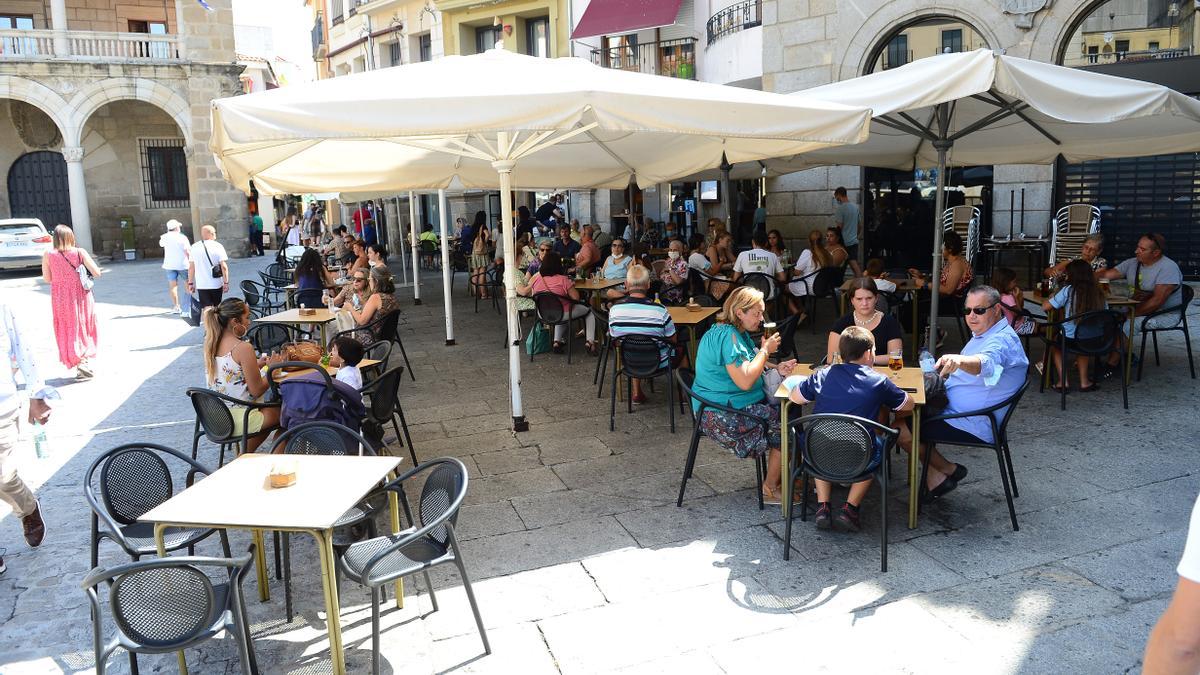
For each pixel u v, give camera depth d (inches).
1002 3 493.0
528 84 192.2
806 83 571.5
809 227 603.5
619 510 202.2
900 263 595.2
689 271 444.5
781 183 610.2
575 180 371.2
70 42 978.7
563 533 190.4
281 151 241.3
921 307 378.0
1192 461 216.5
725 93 213.2
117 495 157.3
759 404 199.9
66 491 227.8
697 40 753.0
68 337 362.9
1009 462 197.8
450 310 428.1
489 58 228.8
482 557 179.9
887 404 173.5
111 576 112.7
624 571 170.7
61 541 194.7
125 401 328.8
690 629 147.9
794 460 191.6
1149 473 209.9
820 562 171.2
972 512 192.4
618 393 313.6
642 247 457.7
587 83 195.0
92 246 1083.9
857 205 587.2
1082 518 185.9
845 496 205.0
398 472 236.8
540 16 922.7
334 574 128.2
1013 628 143.8
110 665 144.0
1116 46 475.8
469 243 770.2
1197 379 295.0
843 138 211.8
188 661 144.1
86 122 1051.9
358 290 365.4
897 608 152.0
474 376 354.0
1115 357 292.8
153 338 472.7
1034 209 522.6
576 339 430.3
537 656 141.6
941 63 220.4
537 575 170.7
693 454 202.7
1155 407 264.5
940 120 262.7
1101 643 138.3
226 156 216.8
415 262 593.6
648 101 188.9
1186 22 466.3
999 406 182.5
